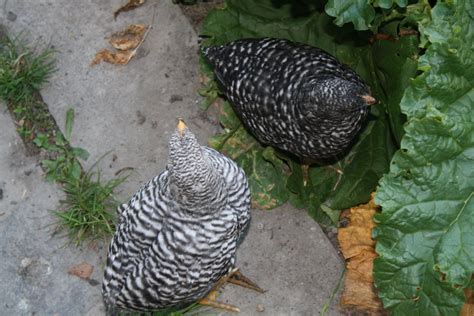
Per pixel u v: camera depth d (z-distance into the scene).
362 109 1.71
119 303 1.68
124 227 1.66
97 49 2.03
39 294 1.85
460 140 1.52
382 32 1.81
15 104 1.98
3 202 1.91
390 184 1.52
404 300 1.55
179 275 1.62
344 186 1.87
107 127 1.97
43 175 1.93
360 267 1.82
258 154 1.91
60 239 1.88
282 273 1.85
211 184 1.53
